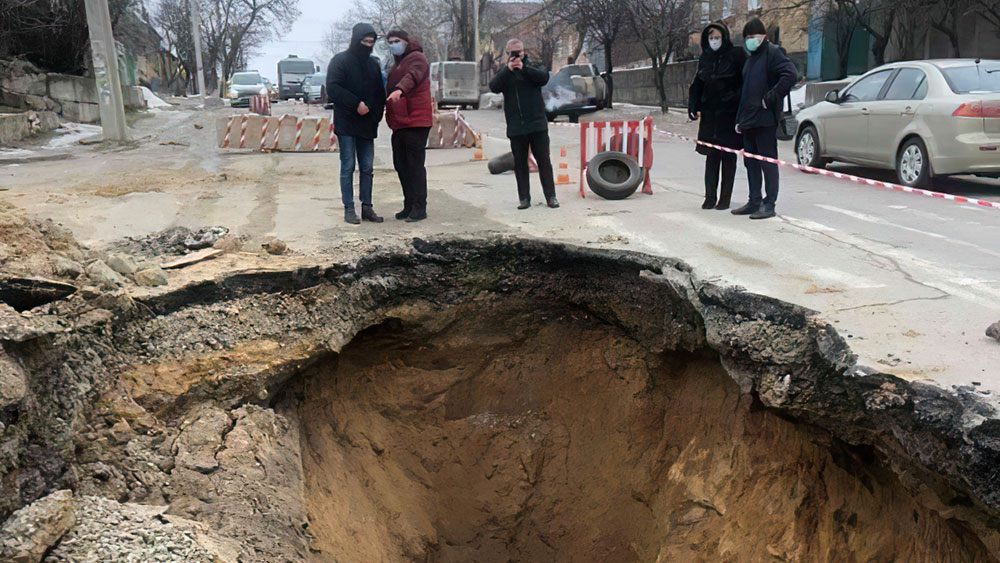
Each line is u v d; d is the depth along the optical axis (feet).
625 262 19.29
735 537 15.74
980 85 29.35
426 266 20.38
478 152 42.52
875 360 12.31
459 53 158.61
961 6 58.75
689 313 17.49
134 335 14.88
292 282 17.83
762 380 14.57
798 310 14.62
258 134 48.60
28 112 54.08
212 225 23.22
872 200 27.63
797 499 14.90
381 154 46.39
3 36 61.05
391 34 22.67
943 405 11.02
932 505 11.78
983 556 11.44
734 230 22.11
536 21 123.34
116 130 52.06
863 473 13.97
